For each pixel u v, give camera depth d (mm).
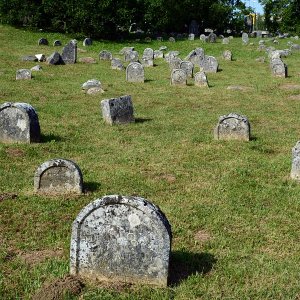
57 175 9172
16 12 42344
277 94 21297
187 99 19766
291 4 55719
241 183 10086
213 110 17781
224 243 7297
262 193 9484
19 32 40531
